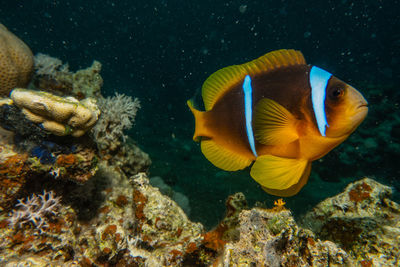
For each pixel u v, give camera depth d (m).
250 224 0.15
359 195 0.21
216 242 0.17
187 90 1.55
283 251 0.15
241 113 0.17
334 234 0.19
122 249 0.16
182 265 0.17
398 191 0.47
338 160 0.54
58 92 0.28
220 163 0.18
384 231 0.18
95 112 0.17
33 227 0.16
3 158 0.15
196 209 0.40
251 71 0.16
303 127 0.15
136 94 1.37
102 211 0.20
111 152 0.26
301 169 0.16
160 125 0.95
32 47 1.57
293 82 0.15
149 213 0.19
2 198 0.15
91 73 0.30
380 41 2.00
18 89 0.14
